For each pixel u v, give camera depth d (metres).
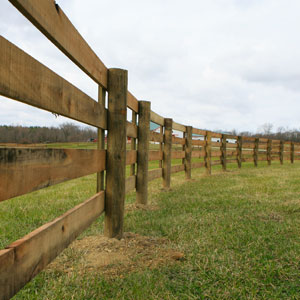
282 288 1.96
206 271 2.21
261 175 9.30
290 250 2.60
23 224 3.42
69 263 2.31
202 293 1.89
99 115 2.51
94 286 1.92
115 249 2.64
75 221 1.98
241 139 12.59
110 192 2.90
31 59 1.27
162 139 6.27
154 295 1.84
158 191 6.05
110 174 2.89
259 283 2.02
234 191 5.95
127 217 3.83
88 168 2.22
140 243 2.82
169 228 3.28
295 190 6.09
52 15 1.48
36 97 1.33
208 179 8.23
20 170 1.21
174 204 4.70
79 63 1.94
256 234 3.06
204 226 3.38
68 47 1.72
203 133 9.37
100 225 3.42
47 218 3.77
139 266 2.28
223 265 2.29
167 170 6.44
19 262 1.22
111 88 2.84
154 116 5.31
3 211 4.09
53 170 1.56
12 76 1.12
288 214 4.02
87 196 5.41
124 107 2.93
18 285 1.21
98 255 2.48
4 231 3.11
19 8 1.16
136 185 4.66
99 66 2.49
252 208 4.34
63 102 1.65
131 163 4.21
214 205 4.57
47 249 1.51
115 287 1.92
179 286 1.99
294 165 14.87
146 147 4.64
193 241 2.87
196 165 8.95
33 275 1.35
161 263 2.35
